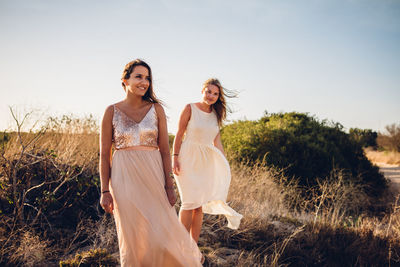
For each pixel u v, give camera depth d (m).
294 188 6.69
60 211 4.11
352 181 7.48
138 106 2.57
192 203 3.35
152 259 2.32
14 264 3.07
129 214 2.34
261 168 6.82
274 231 4.46
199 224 3.48
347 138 8.96
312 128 8.77
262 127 8.17
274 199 5.88
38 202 3.65
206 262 3.42
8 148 4.28
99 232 3.76
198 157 3.49
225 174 3.62
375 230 4.91
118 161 2.46
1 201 3.84
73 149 4.87
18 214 3.55
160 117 2.63
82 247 3.61
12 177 3.98
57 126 5.59
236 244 4.10
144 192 2.42
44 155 4.32
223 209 3.67
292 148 7.60
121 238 2.37
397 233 4.57
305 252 3.98
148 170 2.46
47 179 4.26
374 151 24.94
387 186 8.63
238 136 8.18
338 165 7.55
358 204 6.91
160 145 2.65
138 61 2.56
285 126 8.31
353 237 4.37
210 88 3.55
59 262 3.18
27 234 3.31
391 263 3.92
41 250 3.26
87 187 4.35
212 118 3.66
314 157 7.57
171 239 2.42
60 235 3.70
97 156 5.06
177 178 3.45
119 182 2.40
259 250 3.95
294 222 4.98
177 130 3.53
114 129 2.48
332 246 4.12
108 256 3.13
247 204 5.16
